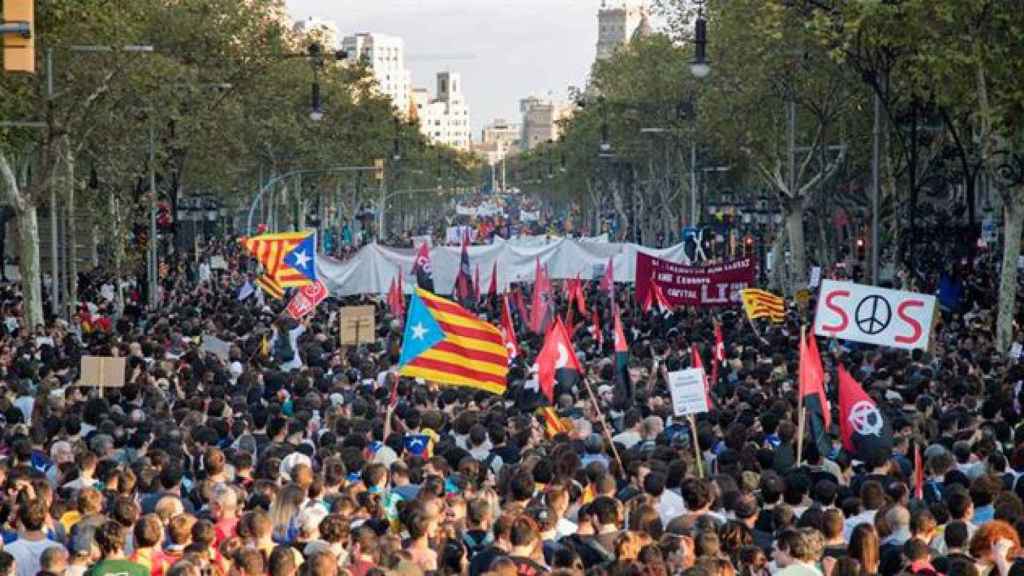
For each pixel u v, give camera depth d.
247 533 17.14
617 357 30.62
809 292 64.50
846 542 18.69
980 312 59.53
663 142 131.12
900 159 68.38
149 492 21.33
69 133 64.12
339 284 61.03
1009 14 44.72
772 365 37.06
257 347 43.53
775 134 81.69
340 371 36.34
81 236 96.94
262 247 49.09
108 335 45.28
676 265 49.00
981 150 53.91
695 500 18.83
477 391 32.38
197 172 96.94
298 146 114.75
